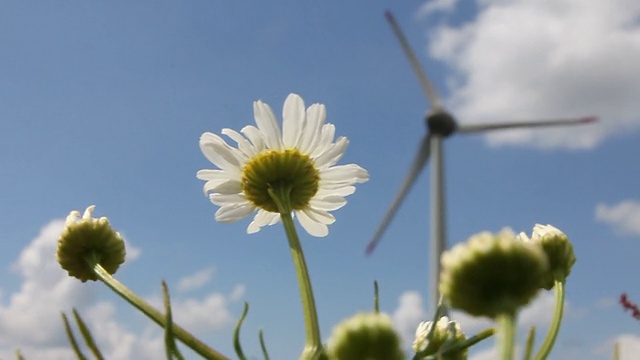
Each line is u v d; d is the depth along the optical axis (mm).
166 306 139
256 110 208
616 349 134
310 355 153
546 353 135
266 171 204
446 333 160
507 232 115
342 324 120
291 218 183
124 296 160
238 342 144
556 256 180
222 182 205
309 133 209
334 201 208
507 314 109
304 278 161
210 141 206
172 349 138
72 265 198
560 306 172
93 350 139
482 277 111
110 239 198
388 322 119
